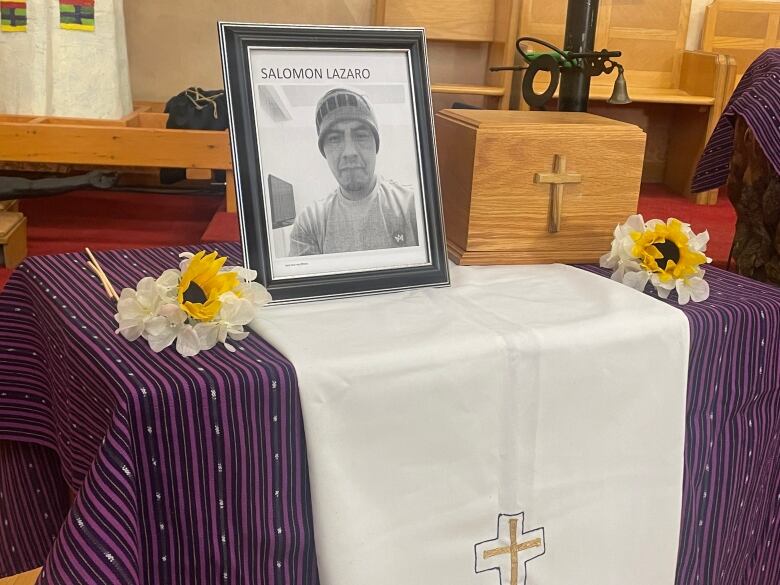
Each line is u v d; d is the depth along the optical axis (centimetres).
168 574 97
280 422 99
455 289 129
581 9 162
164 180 306
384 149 127
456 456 108
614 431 118
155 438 93
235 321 106
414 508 107
